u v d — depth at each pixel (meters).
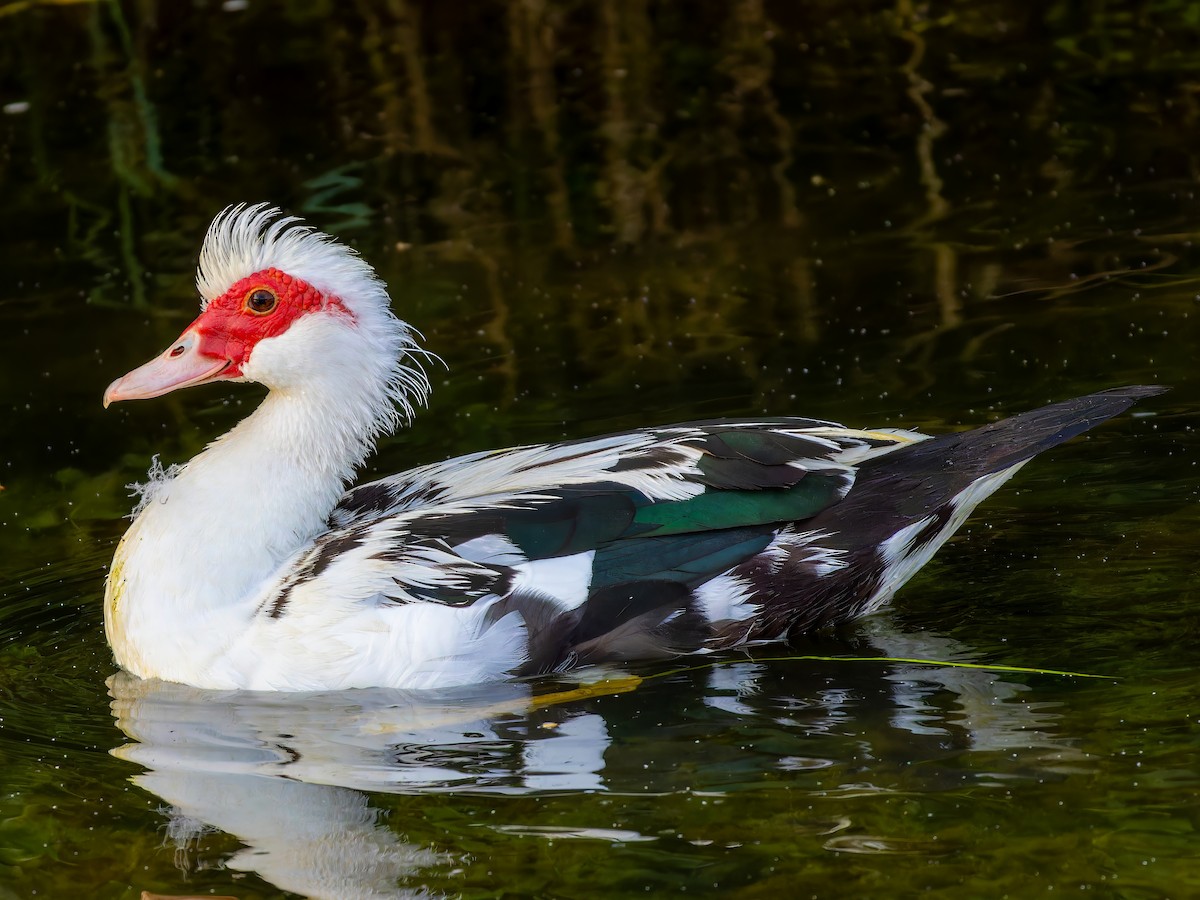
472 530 10.72
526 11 25.16
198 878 8.32
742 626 10.90
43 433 15.60
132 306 18.38
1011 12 25.30
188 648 10.77
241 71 24.66
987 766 8.93
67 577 12.66
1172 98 21.86
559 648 10.66
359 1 25.78
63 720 10.33
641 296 17.72
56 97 24.00
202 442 15.32
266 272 11.26
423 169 21.97
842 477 11.05
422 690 10.54
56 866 8.51
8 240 20.39
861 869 8.00
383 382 11.68
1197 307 15.81
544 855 8.32
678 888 7.93
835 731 9.55
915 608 11.27
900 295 17.00
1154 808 8.36
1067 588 11.23
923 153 21.19
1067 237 18.03
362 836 8.64
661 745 9.52
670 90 23.83
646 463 11.09
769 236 19.12
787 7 25.84
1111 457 13.14
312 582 10.61
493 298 17.95
